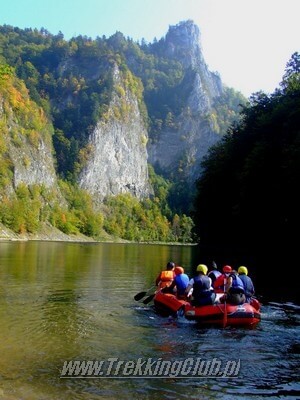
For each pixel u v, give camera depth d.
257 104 54.44
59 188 179.75
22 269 28.19
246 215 44.22
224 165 52.84
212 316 13.27
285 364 9.73
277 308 16.31
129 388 8.26
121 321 13.62
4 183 139.25
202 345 11.08
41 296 17.52
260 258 42.41
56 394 7.85
